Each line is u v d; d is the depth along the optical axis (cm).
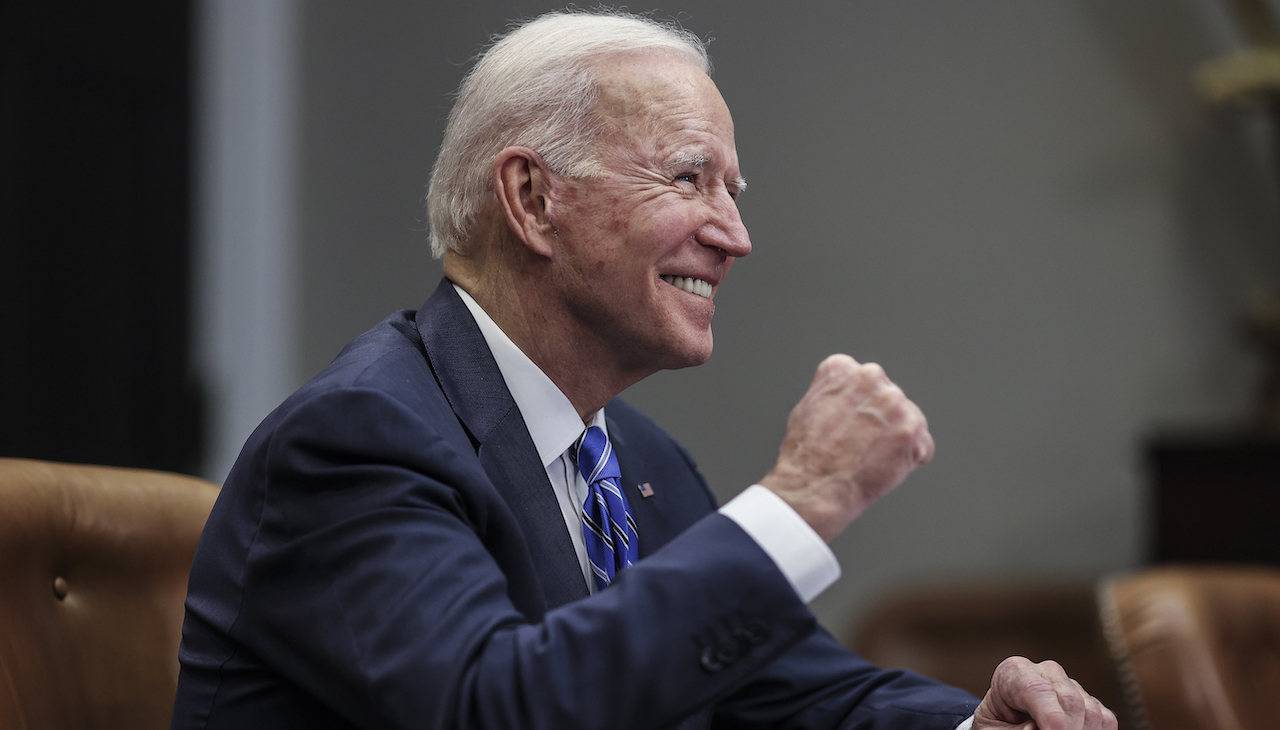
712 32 667
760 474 650
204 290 720
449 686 156
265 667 185
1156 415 610
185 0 707
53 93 637
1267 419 552
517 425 210
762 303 659
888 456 174
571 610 164
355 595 167
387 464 179
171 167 695
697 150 217
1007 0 635
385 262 718
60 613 223
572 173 215
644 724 158
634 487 243
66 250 640
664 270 216
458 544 170
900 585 635
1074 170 625
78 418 642
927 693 230
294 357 732
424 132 714
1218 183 610
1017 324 629
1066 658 524
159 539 240
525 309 221
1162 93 616
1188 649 323
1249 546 507
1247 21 579
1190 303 611
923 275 640
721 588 164
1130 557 604
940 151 640
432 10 716
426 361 212
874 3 650
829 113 653
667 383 668
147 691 229
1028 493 623
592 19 228
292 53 740
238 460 201
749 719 239
